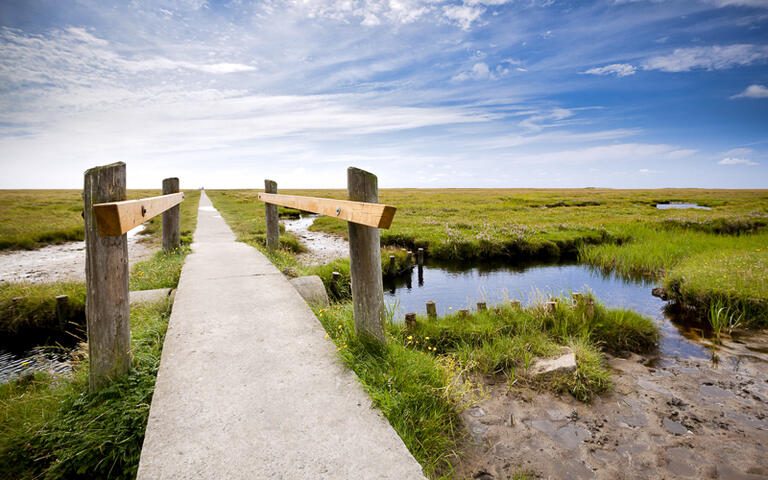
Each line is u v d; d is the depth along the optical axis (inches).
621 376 207.2
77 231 867.4
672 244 579.2
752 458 141.1
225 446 84.0
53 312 305.0
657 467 136.3
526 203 1582.2
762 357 231.3
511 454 140.8
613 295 394.6
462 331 241.4
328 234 868.6
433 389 138.1
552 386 189.8
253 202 1604.3
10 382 176.2
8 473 103.1
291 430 90.0
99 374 121.3
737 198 1898.4
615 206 1414.9
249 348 134.4
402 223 879.1
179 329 151.4
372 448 84.5
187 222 837.8
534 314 267.3
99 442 104.2
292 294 201.8
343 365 122.6
